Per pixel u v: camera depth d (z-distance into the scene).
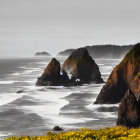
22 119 67.12
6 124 61.97
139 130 21.34
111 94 95.25
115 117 69.75
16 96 108.81
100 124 62.03
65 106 86.12
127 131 20.69
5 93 118.75
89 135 18.64
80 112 76.69
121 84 98.69
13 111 77.31
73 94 116.31
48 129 57.47
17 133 54.16
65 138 17.55
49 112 76.38
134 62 101.94
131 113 51.34
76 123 63.34
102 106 87.38
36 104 89.94
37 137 17.95
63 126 60.50
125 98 52.81
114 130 20.91
